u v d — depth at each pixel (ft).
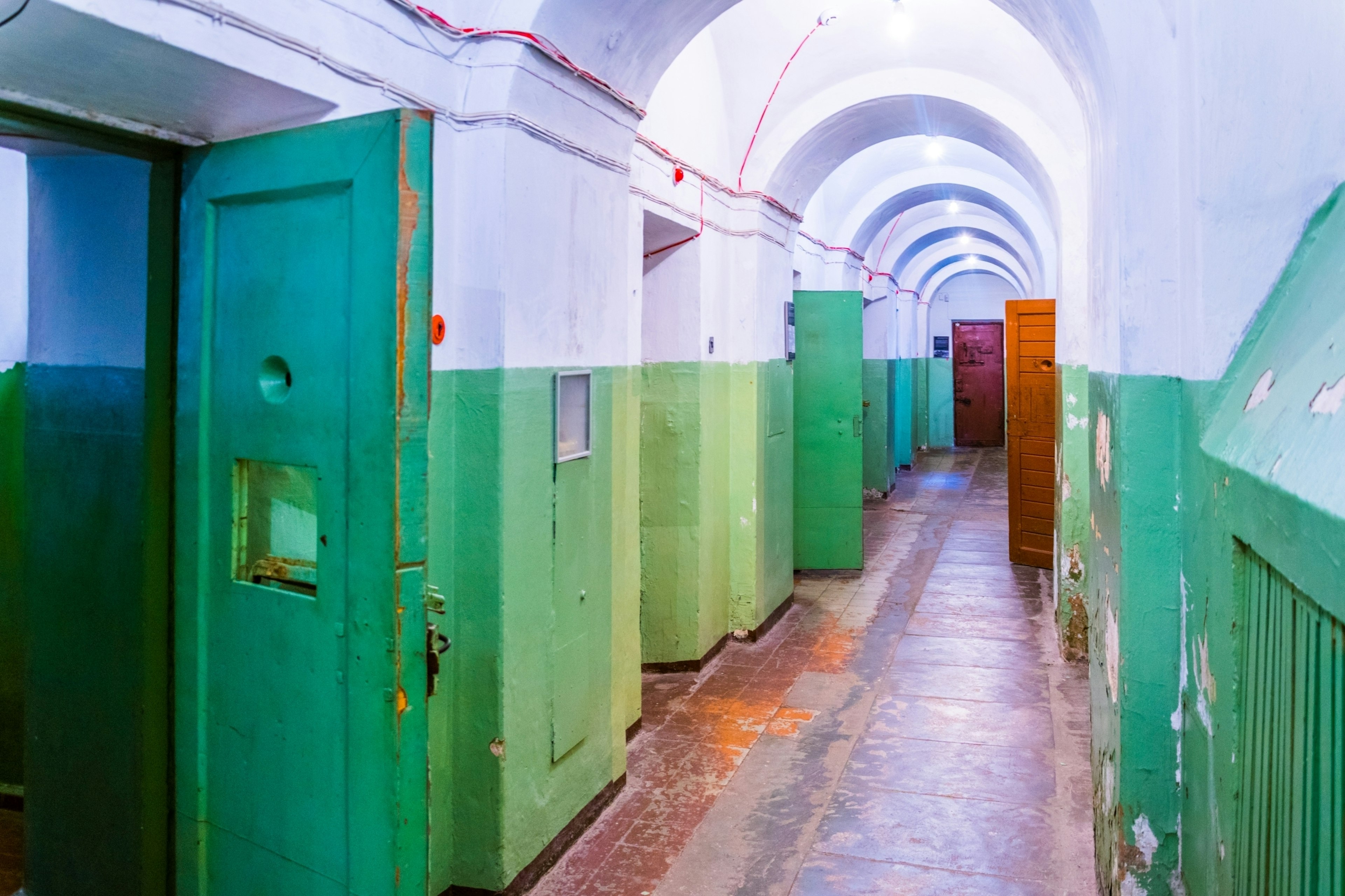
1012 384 26.58
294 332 7.00
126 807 8.51
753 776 13.30
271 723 7.32
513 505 10.03
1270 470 5.52
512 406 9.93
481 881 10.14
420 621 6.53
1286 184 7.16
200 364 7.72
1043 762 13.69
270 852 7.39
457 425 10.02
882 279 39.37
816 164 21.11
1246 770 6.15
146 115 7.64
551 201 10.53
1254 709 5.97
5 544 12.05
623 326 12.55
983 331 61.41
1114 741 9.39
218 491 7.67
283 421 7.13
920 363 57.77
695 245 17.04
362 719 6.62
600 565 12.05
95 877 8.93
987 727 15.02
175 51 6.66
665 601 17.66
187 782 7.98
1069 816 12.03
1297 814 4.88
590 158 11.38
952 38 18.72
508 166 9.64
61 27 6.22
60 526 9.07
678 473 17.46
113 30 6.27
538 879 10.63
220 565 7.70
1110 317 9.80
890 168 30.94
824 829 11.76
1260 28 7.16
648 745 14.37
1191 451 8.05
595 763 12.05
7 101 6.94
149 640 8.16
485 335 9.84
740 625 19.70
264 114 7.98
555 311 10.74
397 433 6.30
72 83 7.06
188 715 7.95
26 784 9.70
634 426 13.80
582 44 10.39
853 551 25.80
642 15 10.85
